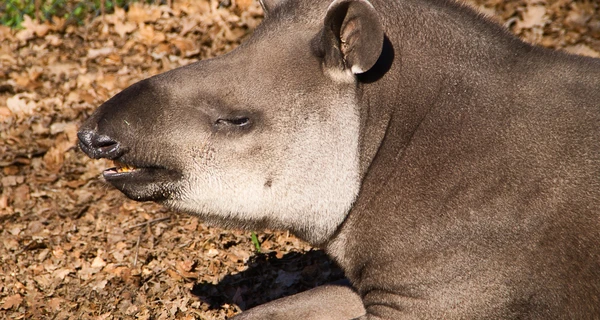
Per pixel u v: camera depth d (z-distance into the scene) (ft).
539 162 37.01
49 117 77.10
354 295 44.80
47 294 54.70
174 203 39.68
